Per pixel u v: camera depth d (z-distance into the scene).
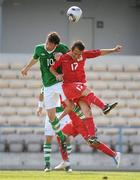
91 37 74.12
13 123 62.47
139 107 64.38
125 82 66.81
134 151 57.88
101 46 74.12
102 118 62.81
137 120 63.12
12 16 73.00
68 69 31.47
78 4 73.88
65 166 34.16
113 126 59.22
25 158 57.00
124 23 74.31
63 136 33.66
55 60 33.03
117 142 58.25
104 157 56.91
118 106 64.19
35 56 33.16
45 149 35.00
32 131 61.12
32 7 73.31
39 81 66.25
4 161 56.81
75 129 33.56
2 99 64.50
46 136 35.00
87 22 74.12
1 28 69.50
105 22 74.25
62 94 32.94
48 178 28.23
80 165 56.62
